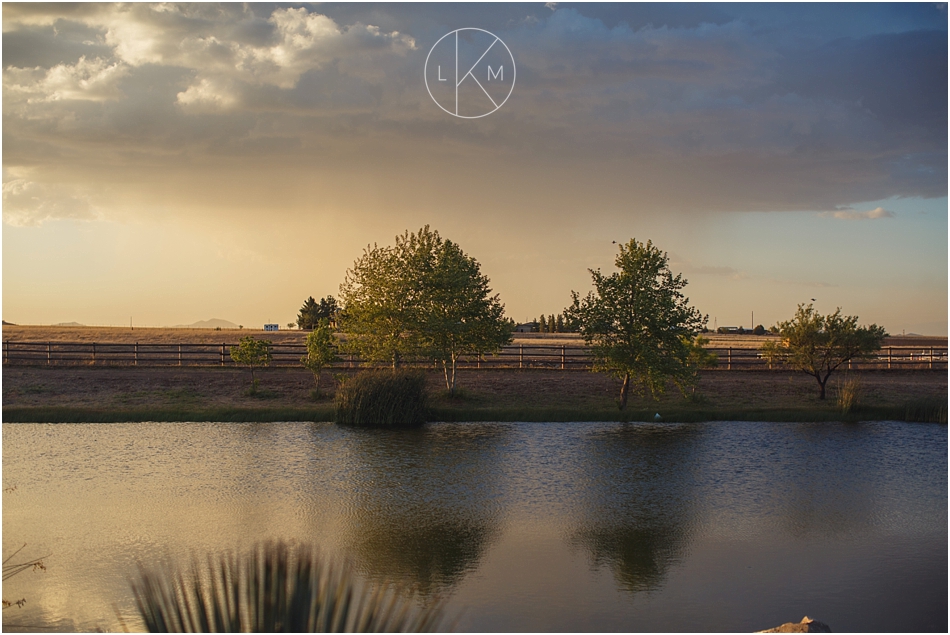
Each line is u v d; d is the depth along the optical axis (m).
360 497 17.69
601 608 11.19
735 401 33.38
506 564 13.15
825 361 33.47
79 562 13.00
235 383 35.38
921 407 29.84
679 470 20.84
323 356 33.66
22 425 27.58
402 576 12.49
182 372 37.34
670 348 31.02
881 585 12.30
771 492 18.33
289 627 4.78
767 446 24.20
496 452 23.17
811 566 13.16
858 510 16.84
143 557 13.28
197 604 4.89
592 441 25.05
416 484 18.98
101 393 33.09
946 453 23.09
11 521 15.52
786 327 33.78
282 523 15.52
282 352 42.72
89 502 17.05
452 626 10.42
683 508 16.95
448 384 34.44
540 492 18.27
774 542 14.49
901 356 49.09
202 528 15.10
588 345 32.03
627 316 31.06
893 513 16.61
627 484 19.14
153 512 16.23
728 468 21.05
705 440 25.34
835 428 27.81
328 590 4.91
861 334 32.41
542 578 12.45
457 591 11.84
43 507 16.61
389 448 23.67
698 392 34.47
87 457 22.02
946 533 15.12
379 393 28.83
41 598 11.39
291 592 4.84
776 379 38.06
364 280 34.97
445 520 15.85
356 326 34.72
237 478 19.52
